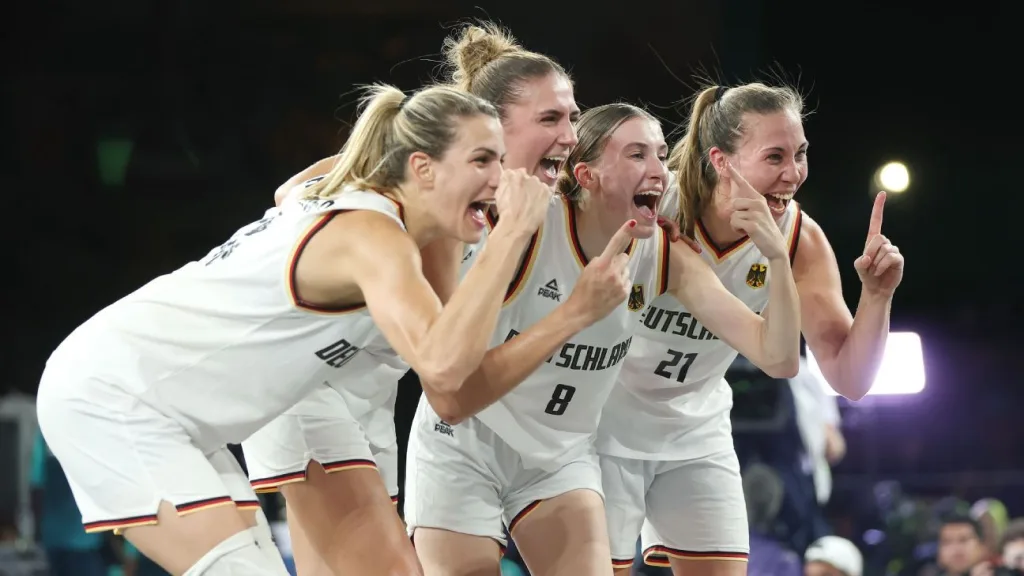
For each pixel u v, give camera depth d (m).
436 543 7.55
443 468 7.59
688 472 8.23
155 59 24.86
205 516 6.18
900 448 21.75
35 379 22.42
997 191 26.14
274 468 7.34
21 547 13.87
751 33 26.02
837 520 16.48
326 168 7.75
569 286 7.08
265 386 6.39
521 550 7.68
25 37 24.59
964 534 12.84
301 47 25.55
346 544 7.09
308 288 6.11
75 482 6.34
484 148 6.09
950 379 25.23
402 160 6.16
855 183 26.23
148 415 6.28
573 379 7.28
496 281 5.73
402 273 5.79
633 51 26.45
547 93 7.02
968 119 26.12
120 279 23.45
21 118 24.23
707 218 7.61
